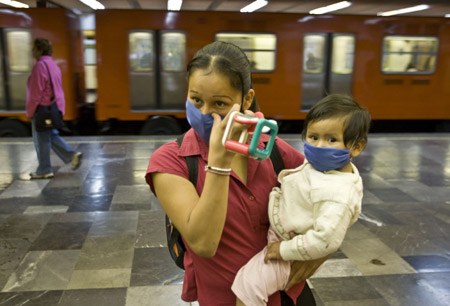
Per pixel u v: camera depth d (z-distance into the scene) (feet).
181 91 28.07
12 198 16.02
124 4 36.42
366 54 29.01
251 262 4.20
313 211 4.11
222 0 34.32
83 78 32.60
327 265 11.33
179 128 28.35
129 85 27.45
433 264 11.50
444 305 9.64
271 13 27.61
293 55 28.32
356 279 10.66
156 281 10.43
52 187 17.31
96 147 23.99
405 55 29.40
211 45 3.77
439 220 14.62
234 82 3.59
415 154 24.04
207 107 3.67
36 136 17.92
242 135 3.25
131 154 22.63
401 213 15.21
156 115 28.09
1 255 11.62
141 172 19.53
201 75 3.58
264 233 4.38
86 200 15.92
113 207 15.28
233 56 3.67
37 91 17.04
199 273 4.31
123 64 27.07
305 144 4.31
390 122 34.86
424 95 30.12
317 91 29.27
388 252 12.16
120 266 11.12
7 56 26.58
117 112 27.68
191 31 27.14
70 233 13.08
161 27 26.89
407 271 11.10
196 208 3.52
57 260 11.39
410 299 9.84
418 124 35.22
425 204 16.19
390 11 37.83
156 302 9.57
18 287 10.07
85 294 9.82
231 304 4.31
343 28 28.43
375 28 28.71
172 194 3.88
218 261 4.17
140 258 11.57
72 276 10.60
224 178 3.43
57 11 26.40
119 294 9.84
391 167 21.33
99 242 12.50
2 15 26.12
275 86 28.60
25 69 26.89
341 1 33.88
